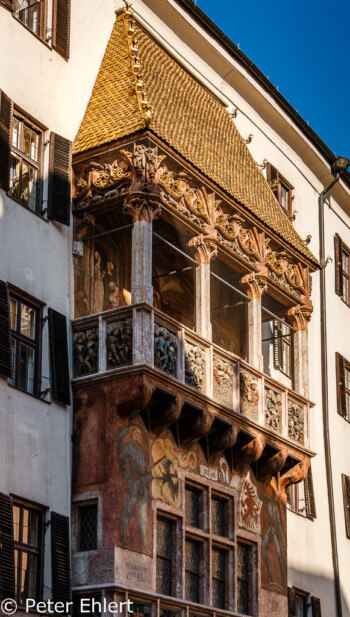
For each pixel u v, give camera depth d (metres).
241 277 27.61
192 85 30.45
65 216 24.50
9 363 21.84
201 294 25.55
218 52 32.56
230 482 26.39
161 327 23.69
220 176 26.94
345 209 40.47
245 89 34.22
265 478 27.83
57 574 21.70
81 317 23.92
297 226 36.41
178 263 28.69
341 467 35.56
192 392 24.16
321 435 34.78
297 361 29.19
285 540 28.12
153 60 28.70
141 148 24.28
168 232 27.00
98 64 27.19
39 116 24.75
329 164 38.56
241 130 34.00
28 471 21.95
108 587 21.75
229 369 25.84
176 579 23.84
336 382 36.50
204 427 24.58
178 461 24.64
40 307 23.50
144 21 29.84
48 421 22.75
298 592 31.30
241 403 25.98
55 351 23.28
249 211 27.23
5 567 20.41
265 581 26.91
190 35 31.61
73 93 26.00
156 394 23.44
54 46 25.56
